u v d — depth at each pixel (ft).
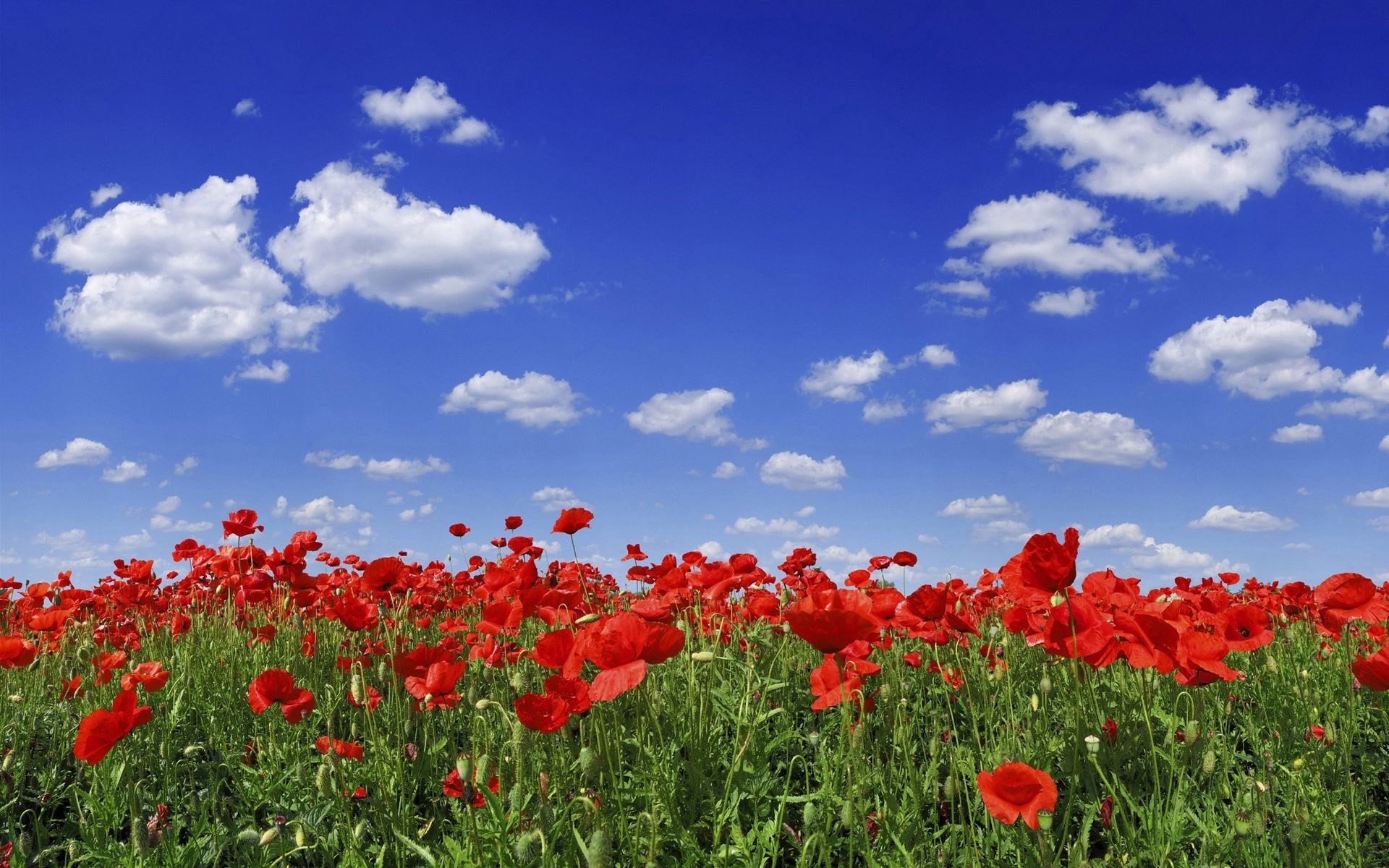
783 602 20.24
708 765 12.89
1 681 20.35
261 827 13.15
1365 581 14.32
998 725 15.07
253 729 17.22
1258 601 24.47
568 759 12.20
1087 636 11.34
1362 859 11.30
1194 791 12.48
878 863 10.46
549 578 19.10
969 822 12.23
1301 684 16.30
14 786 14.35
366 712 13.43
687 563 18.48
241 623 24.98
